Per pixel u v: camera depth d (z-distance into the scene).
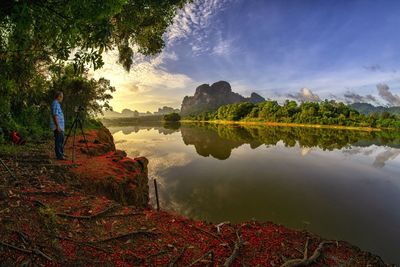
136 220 4.91
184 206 12.74
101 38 3.83
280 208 12.79
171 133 58.84
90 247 3.84
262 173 19.44
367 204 13.48
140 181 9.69
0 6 3.55
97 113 30.88
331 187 16.33
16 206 4.30
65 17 3.82
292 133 59.03
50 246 3.59
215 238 4.57
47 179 6.23
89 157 9.73
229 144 36.84
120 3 3.68
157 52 11.59
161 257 3.88
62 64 4.61
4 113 10.88
